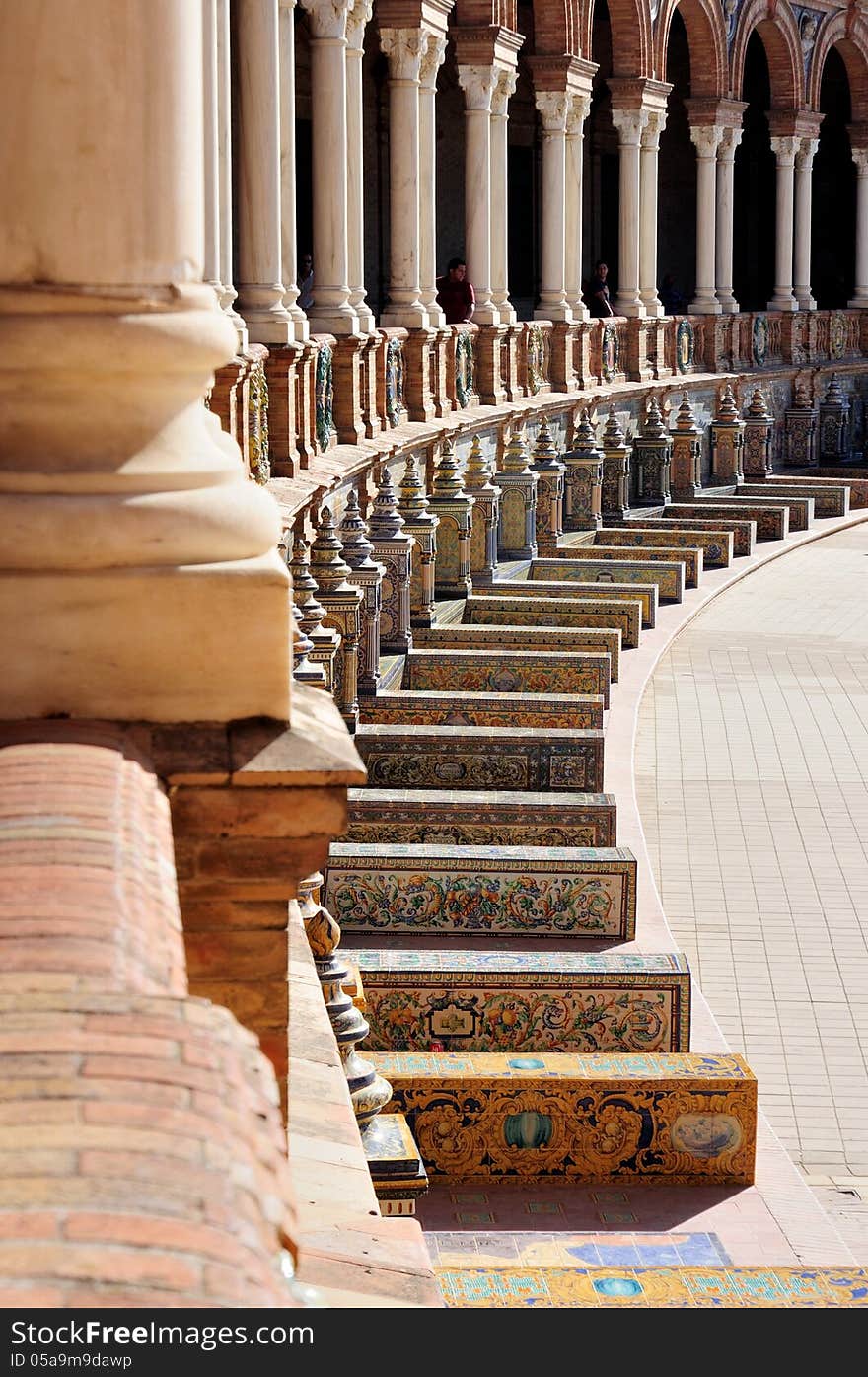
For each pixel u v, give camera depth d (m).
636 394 26.61
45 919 2.02
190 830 2.90
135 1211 1.43
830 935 10.70
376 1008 8.22
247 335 11.46
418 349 18.77
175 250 2.97
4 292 2.90
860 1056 9.04
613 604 17.73
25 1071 1.65
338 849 9.77
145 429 3.00
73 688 2.94
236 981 2.99
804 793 13.81
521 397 22.94
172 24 2.92
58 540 2.90
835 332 34.72
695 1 28.66
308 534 13.40
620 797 13.28
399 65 18.30
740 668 18.14
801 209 33.09
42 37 2.85
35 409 2.95
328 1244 3.44
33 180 2.87
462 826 10.53
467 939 9.75
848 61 34.16
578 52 24.27
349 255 16.64
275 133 12.85
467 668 14.27
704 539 22.88
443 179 28.53
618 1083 7.55
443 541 17.62
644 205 27.84
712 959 10.29
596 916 9.78
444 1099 7.52
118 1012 1.80
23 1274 1.31
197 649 2.98
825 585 22.89
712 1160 7.61
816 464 33.50
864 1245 7.22
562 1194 7.52
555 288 24.53
